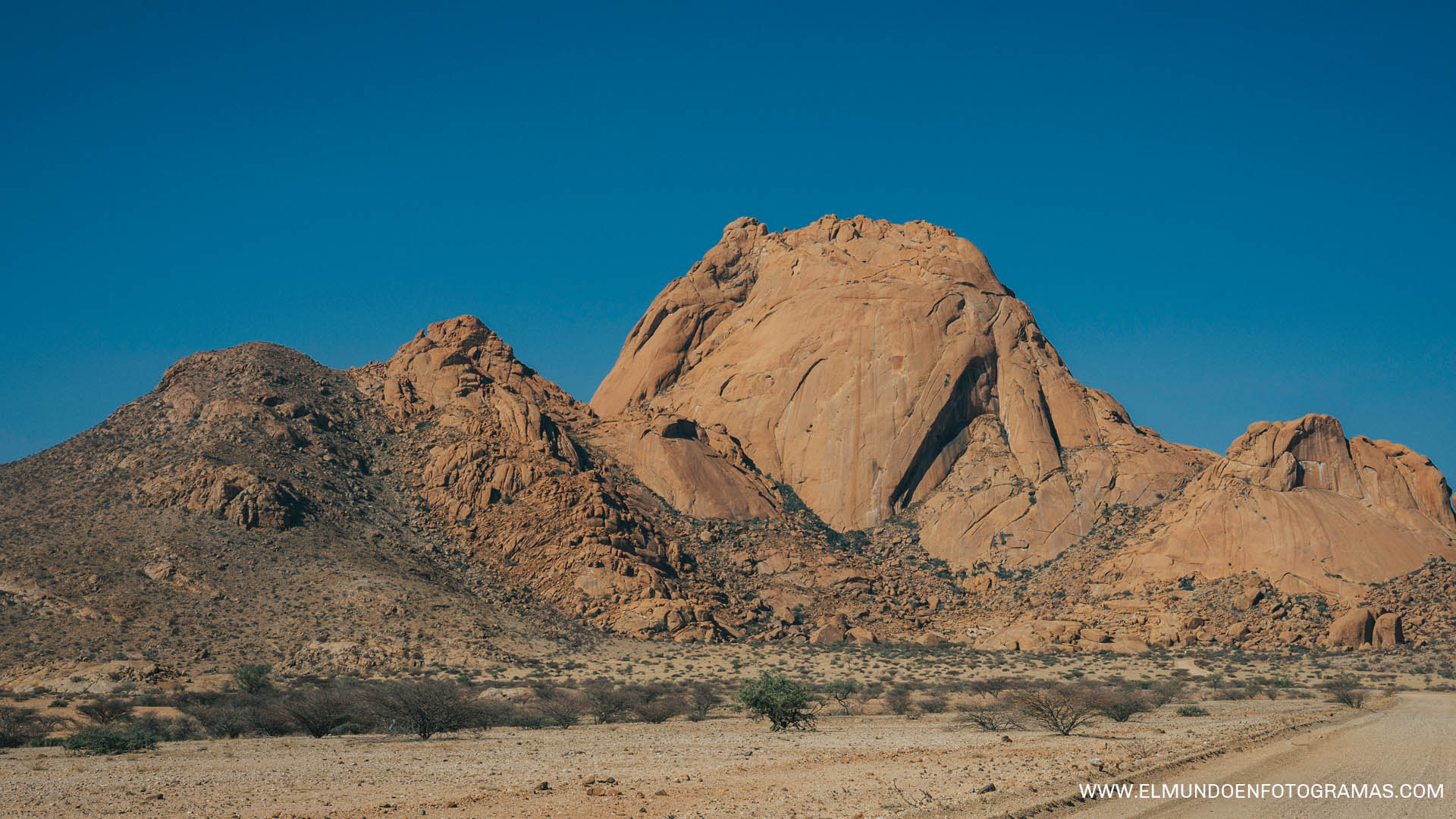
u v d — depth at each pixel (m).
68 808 24.27
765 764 31.09
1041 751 32.75
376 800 24.77
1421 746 32.59
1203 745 32.12
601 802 23.64
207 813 23.22
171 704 58.31
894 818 20.12
